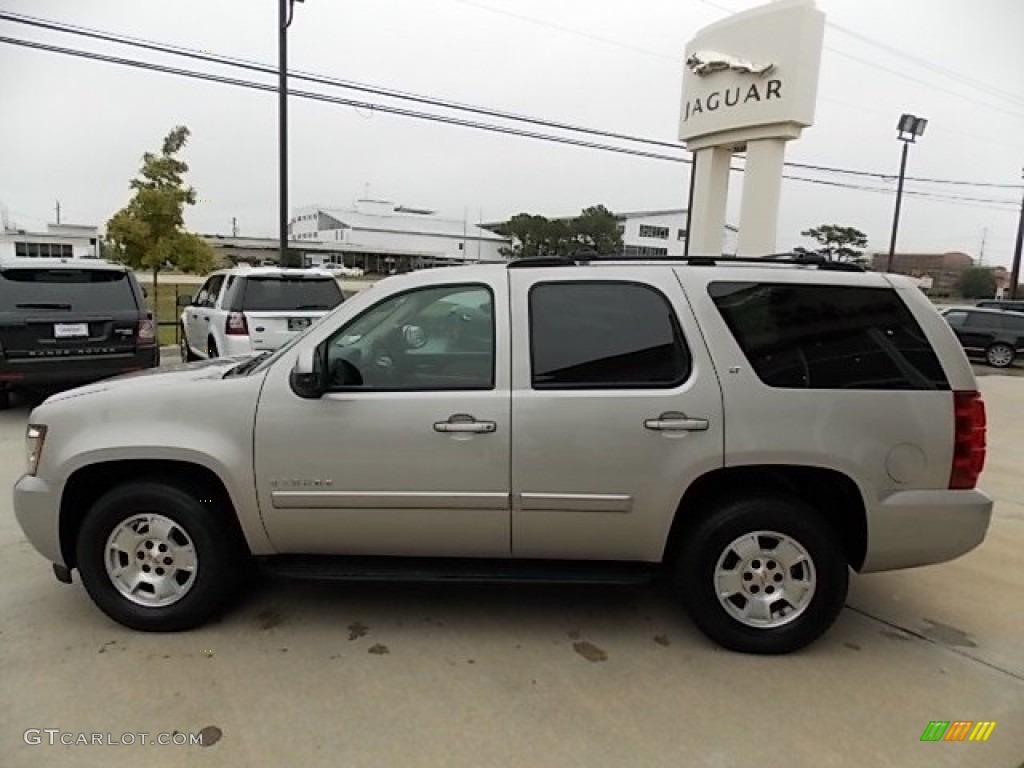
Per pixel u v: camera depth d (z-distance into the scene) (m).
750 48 15.05
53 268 7.53
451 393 3.10
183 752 2.49
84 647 3.17
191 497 3.24
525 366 3.10
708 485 3.20
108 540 3.27
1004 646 3.32
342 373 3.15
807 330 3.09
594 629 3.42
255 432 3.13
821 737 2.62
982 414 3.11
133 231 16.61
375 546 3.26
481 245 93.31
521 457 3.07
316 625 3.41
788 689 2.93
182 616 3.30
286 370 3.17
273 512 3.18
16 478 5.60
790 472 3.12
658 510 3.08
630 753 2.52
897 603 3.78
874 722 2.72
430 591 3.80
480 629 3.40
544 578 3.22
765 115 14.83
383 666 3.06
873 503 3.05
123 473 3.35
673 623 3.49
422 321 3.21
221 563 3.30
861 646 3.30
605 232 73.44
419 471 3.11
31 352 7.28
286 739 2.57
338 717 2.70
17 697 2.79
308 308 8.91
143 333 7.85
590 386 3.08
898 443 3.04
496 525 3.17
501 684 2.94
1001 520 5.28
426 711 2.74
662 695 2.88
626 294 3.15
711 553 3.14
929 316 3.12
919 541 3.08
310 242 84.50
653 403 3.04
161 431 3.16
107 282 7.79
